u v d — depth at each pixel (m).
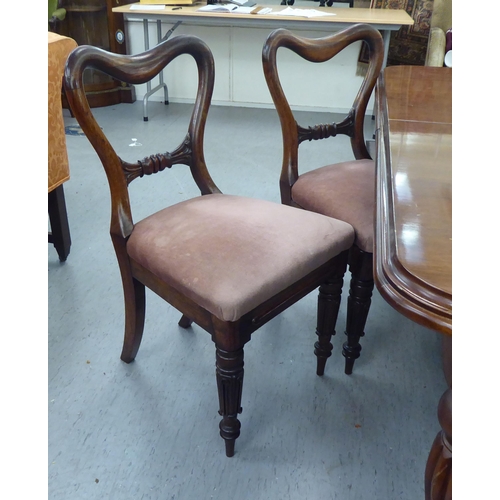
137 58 0.96
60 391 1.22
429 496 0.66
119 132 3.09
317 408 1.19
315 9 3.08
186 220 1.01
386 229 0.64
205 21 2.91
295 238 0.95
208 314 0.89
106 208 2.12
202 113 1.13
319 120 3.49
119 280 1.65
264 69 1.16
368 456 1.07
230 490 1.00
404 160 0.85
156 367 1.31
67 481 1.00
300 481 1.01
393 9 3.18
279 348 1.38
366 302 1.16
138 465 1.04
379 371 1.31
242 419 1.16
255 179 2.45
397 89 1.35
